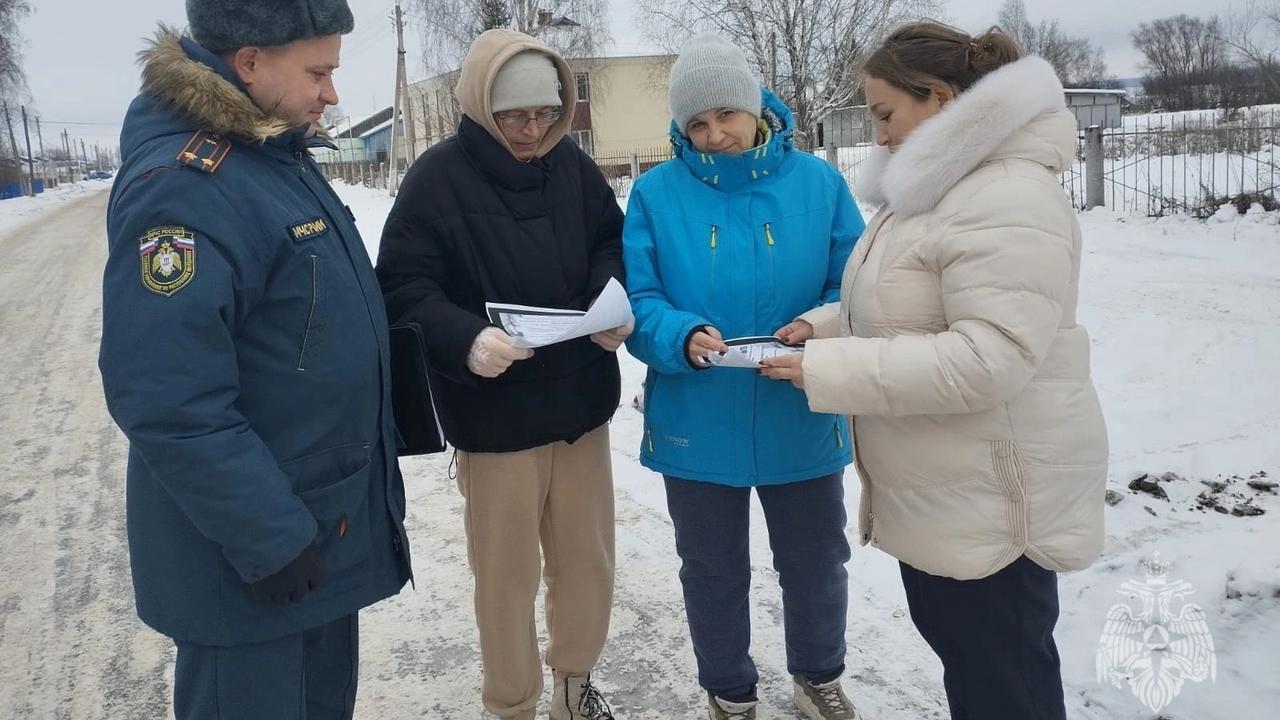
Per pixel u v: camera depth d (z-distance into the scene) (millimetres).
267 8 1742
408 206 2404
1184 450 4406
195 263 1599
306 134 1938
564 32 26703
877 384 1855
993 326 1750
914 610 2104
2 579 3951
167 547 1765
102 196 45906
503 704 2635
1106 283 7734
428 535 4219
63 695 3068
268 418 1779
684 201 2535
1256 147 11586
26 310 10938
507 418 2441
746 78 2391
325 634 2111
